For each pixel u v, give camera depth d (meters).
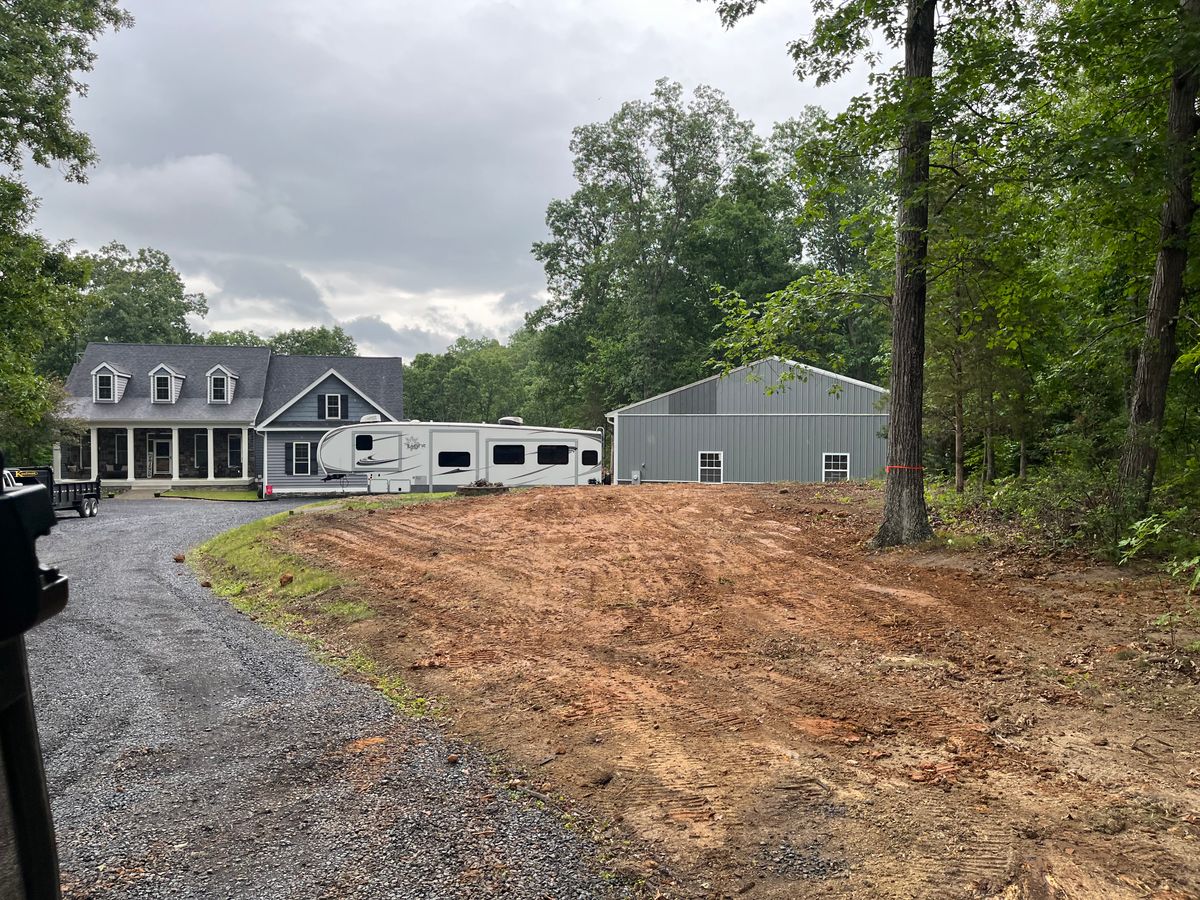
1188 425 11.62
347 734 4.95
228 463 34.78
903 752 4.33
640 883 3.14
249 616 9.02
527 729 4.91
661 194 36.53
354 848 3.47
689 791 3.95
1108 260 11.66
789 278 36.44
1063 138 8.99
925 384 14.19
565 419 42.25
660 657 6.40
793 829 3.53
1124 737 4.39
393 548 12.37
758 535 11.55
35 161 17.33
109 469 34.03
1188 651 5.51
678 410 25.02
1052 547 8.73
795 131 39.66
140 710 5.55
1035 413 13.59
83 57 17.98
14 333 18.08
